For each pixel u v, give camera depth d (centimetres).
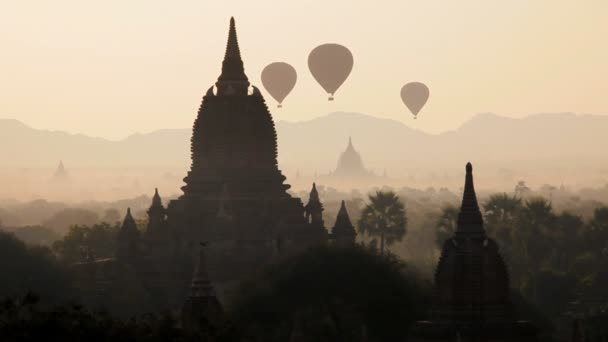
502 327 14012
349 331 16700
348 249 17688
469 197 14362
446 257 14225
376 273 17062
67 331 10356
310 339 16550
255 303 16825
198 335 11131
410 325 16712
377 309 16712
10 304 10481
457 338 13825
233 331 11619
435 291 14275
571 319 19888
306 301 16862
